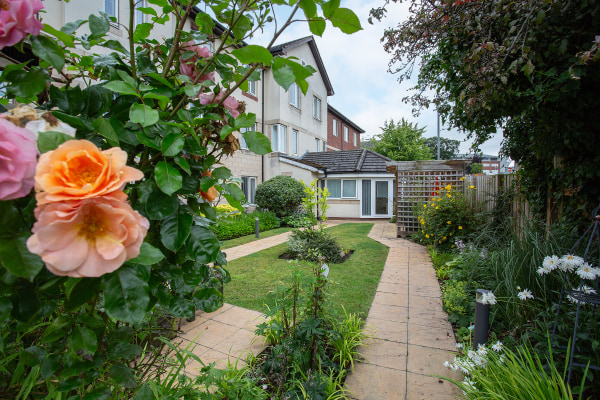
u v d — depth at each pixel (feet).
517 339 8.39
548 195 12.65
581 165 10.17
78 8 19.01
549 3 7.57
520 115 11.34
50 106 2.97
